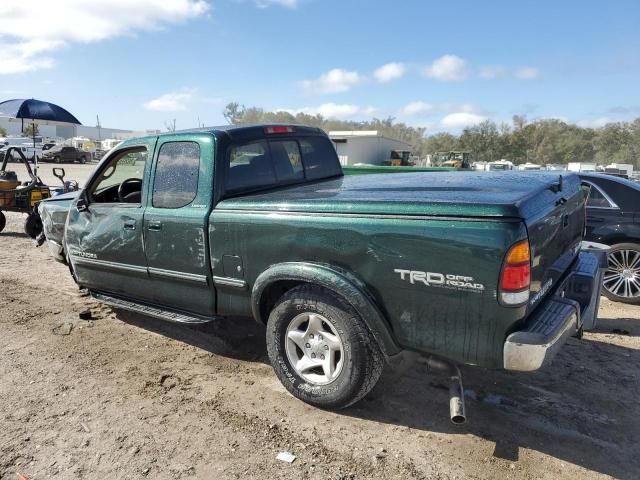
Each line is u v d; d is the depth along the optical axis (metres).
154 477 2.80
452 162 41.56
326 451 3.04
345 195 3.32
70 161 44.19
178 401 3.61
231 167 3.91
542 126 82.50
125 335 4.86
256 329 5.02
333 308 3.20
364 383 3.24
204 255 3.82
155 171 4.17
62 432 3.22
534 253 2.73
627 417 3.45
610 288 6.24
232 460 2.95
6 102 11.80
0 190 9.86
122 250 4.44
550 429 3.29
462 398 2.96
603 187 6.29
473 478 2.80
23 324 5.11
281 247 3.37
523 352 2.64
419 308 2.89
